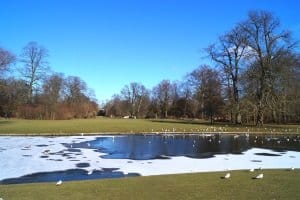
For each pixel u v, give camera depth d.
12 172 24.55
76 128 55.03
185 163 28.48
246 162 29.20
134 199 14.87
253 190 16.27
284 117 81.38
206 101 93.00
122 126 60.41
